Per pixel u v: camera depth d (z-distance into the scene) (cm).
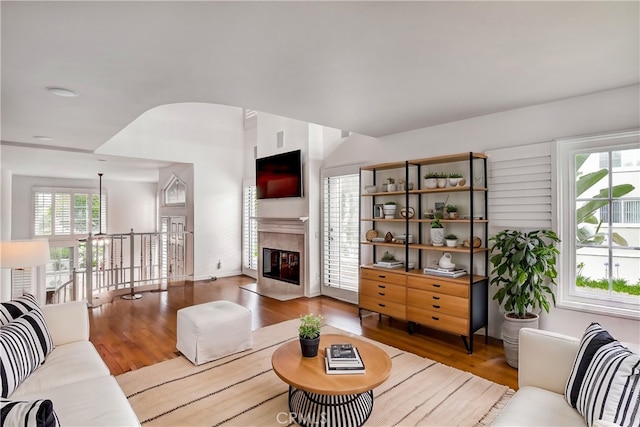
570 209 308
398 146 432
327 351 235
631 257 282
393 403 241
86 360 221
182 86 256
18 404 116
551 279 304
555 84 266
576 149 303
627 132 273
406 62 222
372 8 160
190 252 661
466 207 372
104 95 271
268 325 408
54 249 866
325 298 530
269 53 205
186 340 314
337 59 216
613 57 218
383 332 383
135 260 961
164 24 170
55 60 210
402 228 430
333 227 523
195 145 655
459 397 248
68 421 156
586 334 177
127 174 818
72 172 776
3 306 228
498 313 354
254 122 698
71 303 263
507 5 159
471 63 225
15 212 827
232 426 217
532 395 176
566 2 158
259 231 632
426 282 356
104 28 173
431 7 160
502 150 340
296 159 539
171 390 258
